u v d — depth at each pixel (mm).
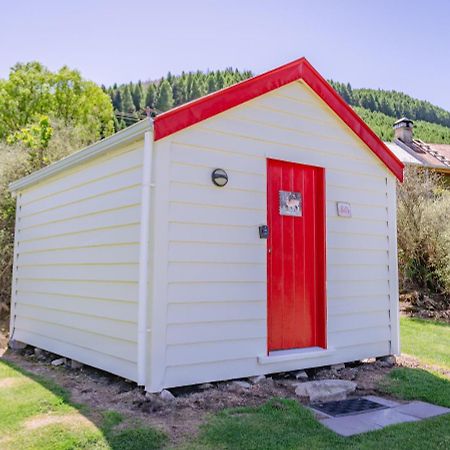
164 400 3555
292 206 4867
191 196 4000
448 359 5500
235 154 4367
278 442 2869
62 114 20984
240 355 4184
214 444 2807
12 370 4902
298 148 4906
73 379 4453
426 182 10773
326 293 4938
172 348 3764
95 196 4715
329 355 4852
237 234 4289
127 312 4023
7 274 8500
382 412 3588
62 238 5383
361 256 5363
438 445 2881
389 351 5496
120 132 4141
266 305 4422
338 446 2836
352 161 5422
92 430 2984
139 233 3924
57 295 5414
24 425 3102
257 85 4539
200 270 3994
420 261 9648
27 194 6590
